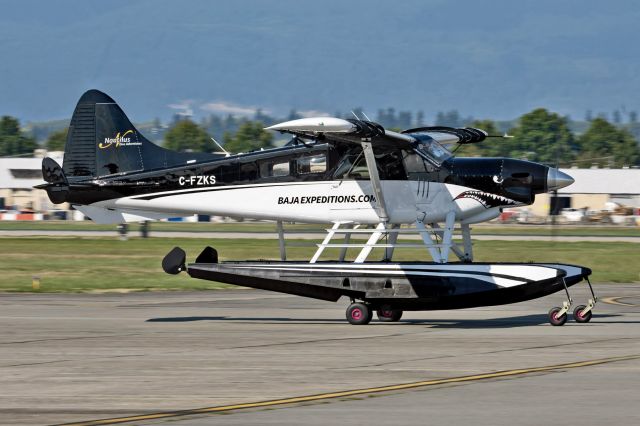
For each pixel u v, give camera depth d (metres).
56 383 37.03
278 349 44.78
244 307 64.25
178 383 36.91
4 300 68.81
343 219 56.09
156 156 60.47
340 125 49.91
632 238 162.50
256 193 57.28
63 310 62.00
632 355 42.38
